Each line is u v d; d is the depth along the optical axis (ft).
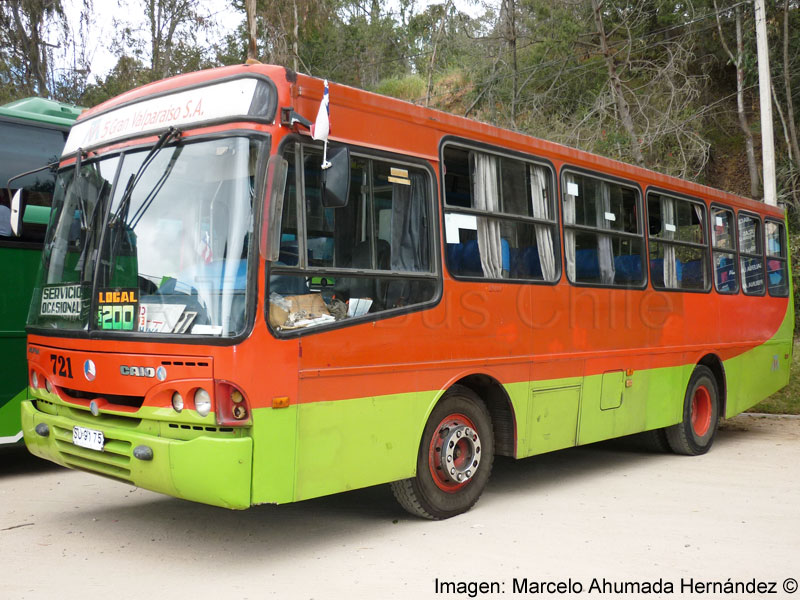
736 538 18.28
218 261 15.24
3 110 24.82
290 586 14.79
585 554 16.93
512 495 22.84
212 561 16.33
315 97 16.48
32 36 71.51
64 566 15.94
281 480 15.34
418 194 18.94
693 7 78.43
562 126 73.77
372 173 17.76
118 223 16.79
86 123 19.10
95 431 16.56
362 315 17.17
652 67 79.56
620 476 25.86
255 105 15.65
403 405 18.15
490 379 20.83
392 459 17.90
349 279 17.02
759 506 21.44
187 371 15.02
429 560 16.43
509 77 84.23
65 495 22.27
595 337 24.59
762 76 51.39
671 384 28.50
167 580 15.11
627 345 26.09
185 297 15.39
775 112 78.43
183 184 16.03
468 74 94.94
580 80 81.87
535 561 16.40
